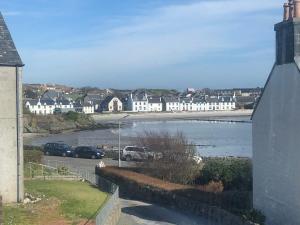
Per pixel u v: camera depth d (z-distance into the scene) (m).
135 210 33.72
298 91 23.27
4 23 30.20
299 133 23.22
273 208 25.70
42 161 53.81
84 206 29.00
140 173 42.94
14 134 29.20
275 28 25.33
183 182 39.94
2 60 28.64
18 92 29.19
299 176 23.31
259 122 27.00
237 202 29.75
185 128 165.38
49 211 27.25
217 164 36.94
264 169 26.56
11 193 29.16
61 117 162.25
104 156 67.25
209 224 29.11
